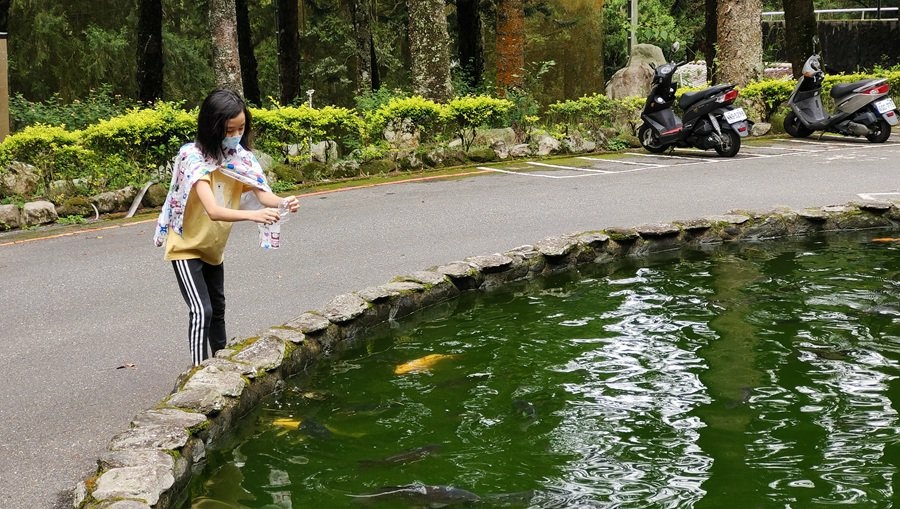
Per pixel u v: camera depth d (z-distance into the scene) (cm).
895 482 407
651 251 891
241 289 736
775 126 1798
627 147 1622
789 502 389
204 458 439
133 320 658
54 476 411
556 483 410
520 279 797
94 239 958
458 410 502
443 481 414
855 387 526
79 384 528
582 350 602
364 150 1365
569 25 2308
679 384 535
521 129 1554
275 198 500
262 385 518
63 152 1099
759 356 582
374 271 788
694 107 1491
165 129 1157
